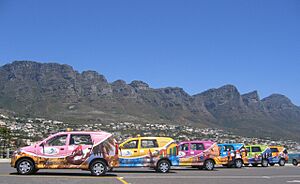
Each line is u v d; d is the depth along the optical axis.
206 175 21.05
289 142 122.06
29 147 18.11
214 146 25.89
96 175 18.30
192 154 25.44
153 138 22.11
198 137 112.19
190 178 18.91
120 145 21.69
